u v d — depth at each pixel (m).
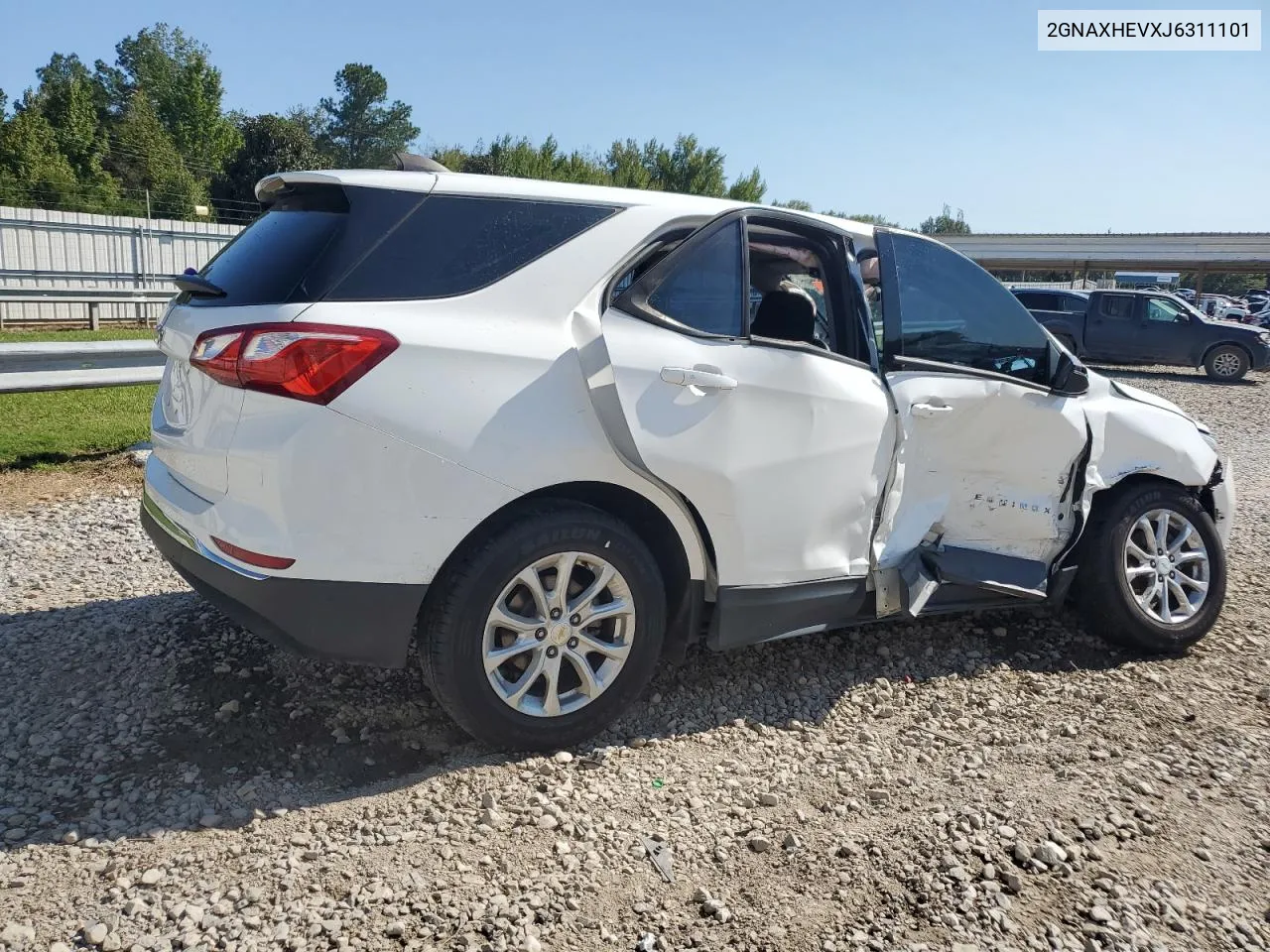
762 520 3.46
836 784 3.17
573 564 3.17
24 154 39.78
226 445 2.90
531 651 3.18
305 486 2.83
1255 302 40.50
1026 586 4.17
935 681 4.06
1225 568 4.64
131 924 2.33
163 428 3.38
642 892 2.57
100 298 16.28
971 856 2.77
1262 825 3.04
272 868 2.58
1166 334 20.20
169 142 50.94
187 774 3.03
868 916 2.51
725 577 3.44
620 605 3.28
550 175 42.34
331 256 2.98
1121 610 4.34
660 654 3.55
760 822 2.93
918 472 3.97
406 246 3.06
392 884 2.54
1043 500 4.25
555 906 2.49
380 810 2.88
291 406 2.82
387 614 2.95
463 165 42.44
